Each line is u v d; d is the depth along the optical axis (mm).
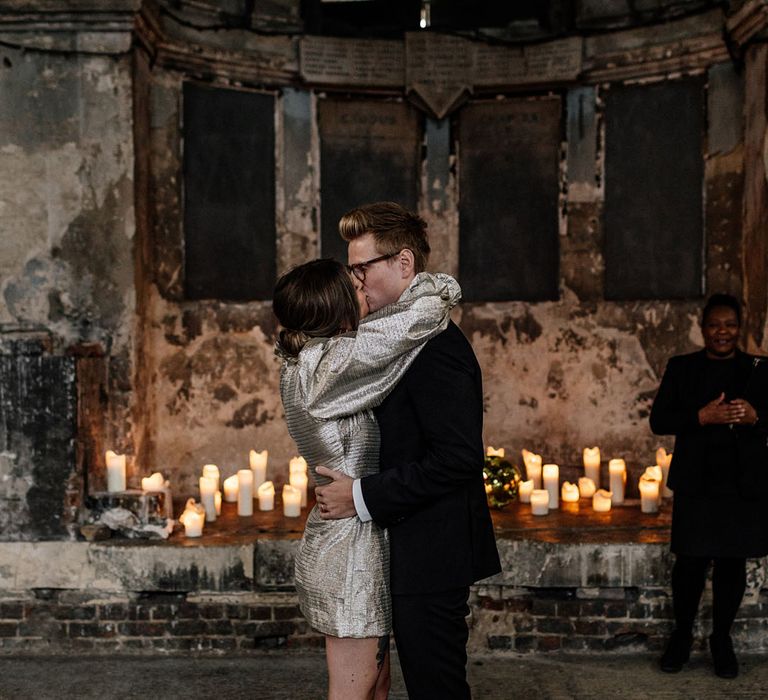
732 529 3266
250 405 5441
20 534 3875
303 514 4586
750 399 3324
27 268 4406
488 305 5730
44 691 3430
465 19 5777
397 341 2043
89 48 4414
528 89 5637
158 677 3576
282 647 3867
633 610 3816
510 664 3719
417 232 2314
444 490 2029
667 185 5344
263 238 5523
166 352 5168
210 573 3834
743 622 3779
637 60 5344
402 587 2062
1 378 3873
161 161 5113
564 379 5602
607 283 5535
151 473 5008
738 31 4770
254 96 5496
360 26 5805
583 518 4398
